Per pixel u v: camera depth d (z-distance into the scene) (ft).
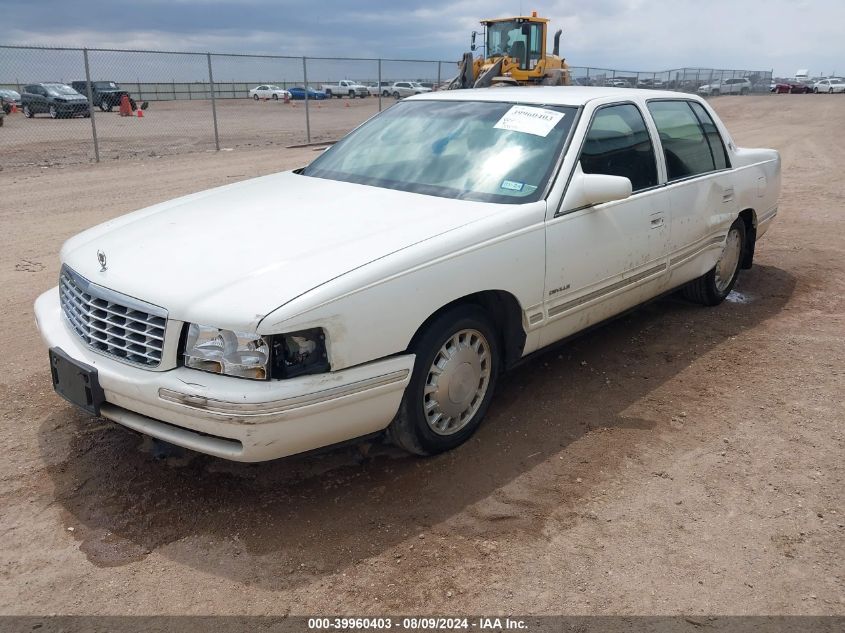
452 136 14.65
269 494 11.03
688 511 10.73
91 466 11.64
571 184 13.14
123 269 10.53
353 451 12.25
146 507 10.66
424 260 10.69
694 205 16.56
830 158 52.24
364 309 9.95
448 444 12.05
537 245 12.39
